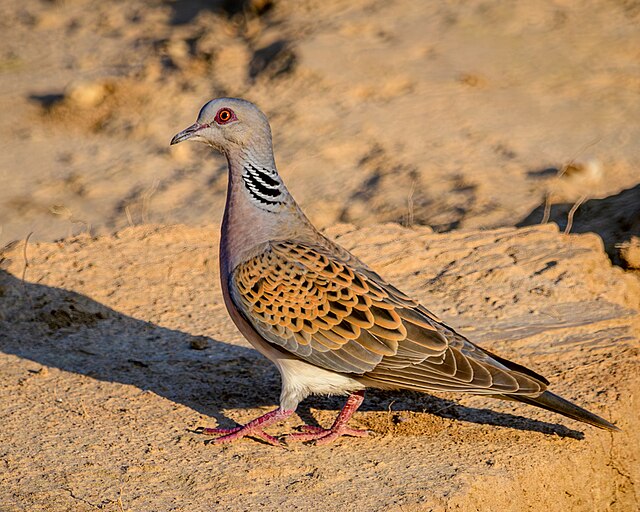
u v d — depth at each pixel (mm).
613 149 22031
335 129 23094
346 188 20938
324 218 19734
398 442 9336
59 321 11742
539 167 21359
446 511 8320
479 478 8688
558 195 19859
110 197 21297
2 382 10320
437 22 27672
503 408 9945
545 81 24984
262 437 9266
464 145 22359
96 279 12648
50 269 12781
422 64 25609
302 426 9625
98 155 23125
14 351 11070
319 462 8953
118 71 26672
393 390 10328
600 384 10297
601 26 27469
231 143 9266
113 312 11984
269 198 9281
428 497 8375
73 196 21453
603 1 28781
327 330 8781
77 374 10562
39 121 24734
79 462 8875
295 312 8836
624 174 21000
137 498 8344
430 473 8773
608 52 26250
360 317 8766
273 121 23578
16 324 11656
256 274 9000
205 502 8312
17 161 23000
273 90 24828
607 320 11766
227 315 12039
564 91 24562
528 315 11961
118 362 10867
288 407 9211
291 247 9055
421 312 9047
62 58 28156
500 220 19016
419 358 8734
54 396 10070
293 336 8836
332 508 8234
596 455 9414
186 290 12594
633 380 10383
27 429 9422
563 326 11648
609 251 14914
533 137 22609
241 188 9312
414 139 22578
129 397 10094
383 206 20078
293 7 28750
